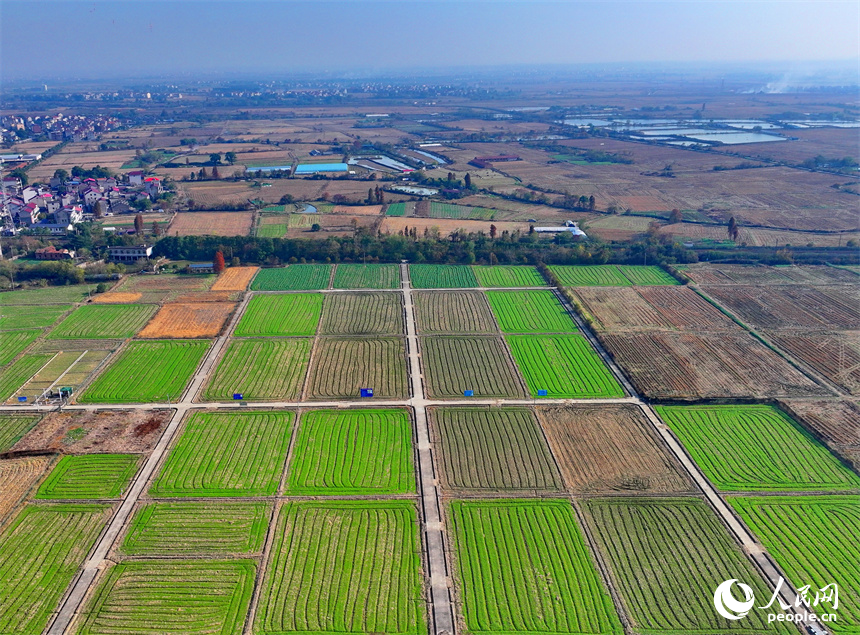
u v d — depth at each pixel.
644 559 69.50
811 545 71.25
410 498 78.62
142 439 90.25
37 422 94.31
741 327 127.75
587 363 113.94
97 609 62.66
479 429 93.44
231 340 122.94
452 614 62.34
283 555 69.38
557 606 63.56
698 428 93.62
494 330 128.12
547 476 82.94
